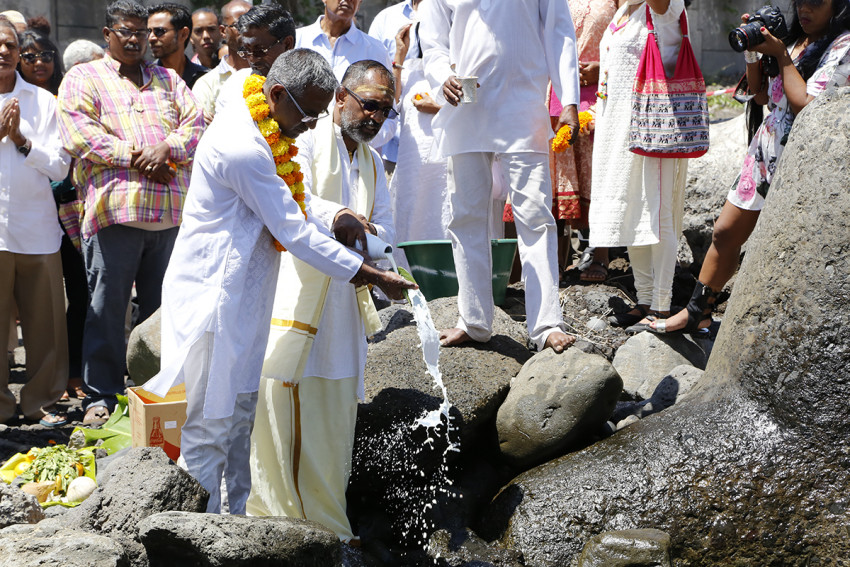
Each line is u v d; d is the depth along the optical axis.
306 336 4.11
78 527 3.46
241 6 6.73
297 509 4.21
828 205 4.08
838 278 4.02
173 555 3.31
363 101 4.09
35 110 6.07
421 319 3.98
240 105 3.73
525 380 4.71
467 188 4.96
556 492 4.24
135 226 5.81
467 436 4.62
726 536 3.99
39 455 4.73
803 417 4.04
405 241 6.66
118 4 5.91
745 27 4.70
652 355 5.39
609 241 5.60
